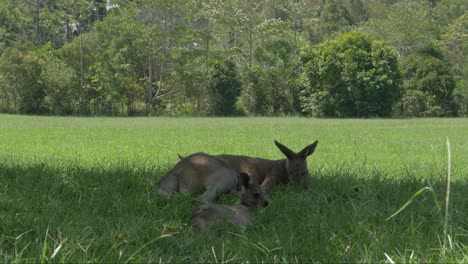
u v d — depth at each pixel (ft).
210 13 264.52
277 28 250.57
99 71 234.79
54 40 294.66
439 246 17.70
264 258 17.33
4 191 26.21
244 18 260.62
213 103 237.25
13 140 78.02
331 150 65.00
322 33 360.48
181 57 242.17
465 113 239.91
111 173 31.86
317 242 18.65
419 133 104.99
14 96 225.15
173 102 247.09
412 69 240.53
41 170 32.91
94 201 24.29
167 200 24.93
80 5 280.31
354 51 223.92
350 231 20.16
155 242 18.52
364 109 224.94
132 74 247.09
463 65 268.00
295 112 238.68
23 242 17.93
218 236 19.84
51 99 229.45
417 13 295.07
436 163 48.01
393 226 20.22
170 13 249.96
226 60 237.66
